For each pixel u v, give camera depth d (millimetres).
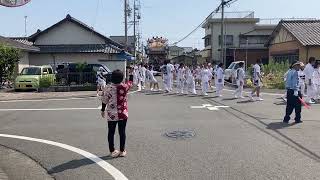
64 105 17062
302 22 36344
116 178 6555
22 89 25719
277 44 39250
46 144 9234
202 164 7312
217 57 56781
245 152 8188
